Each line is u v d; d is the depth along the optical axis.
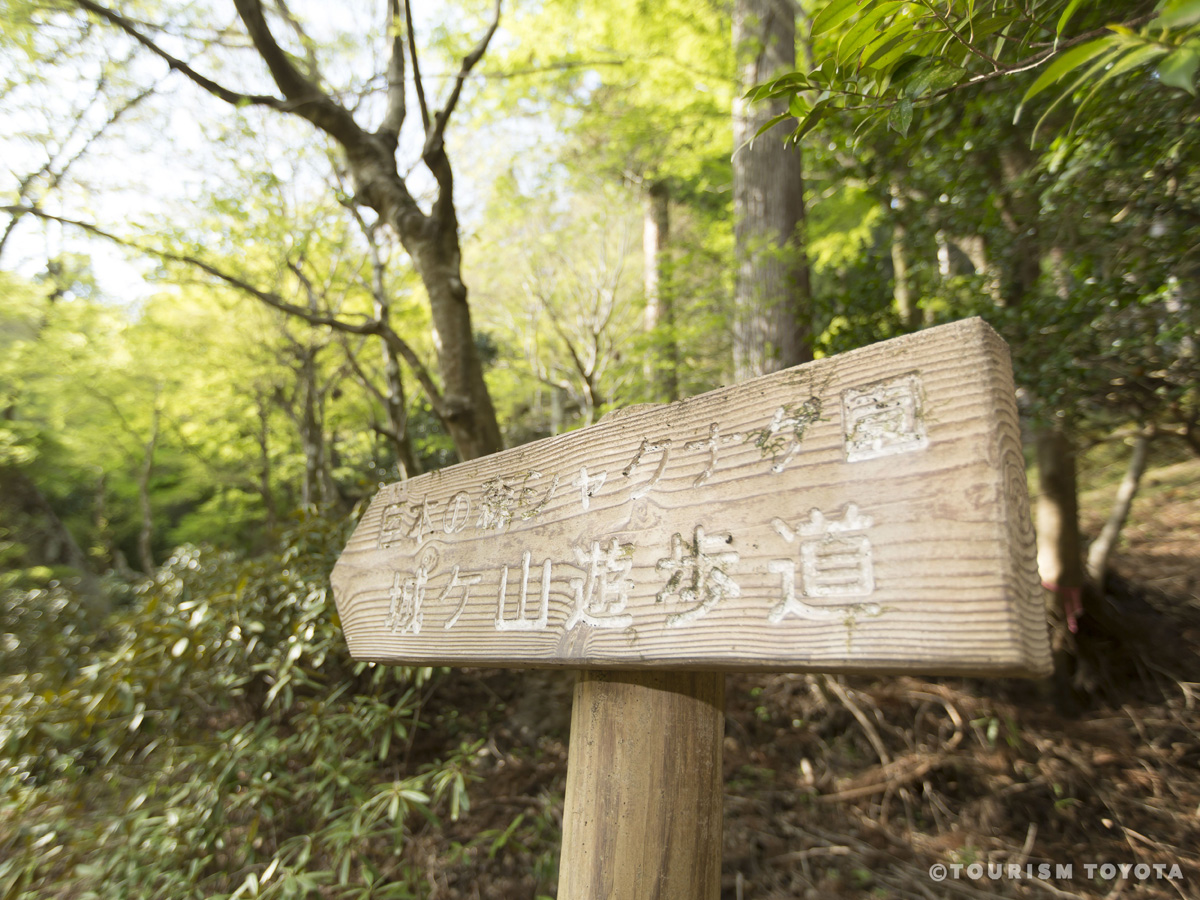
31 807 2.82
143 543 10.02
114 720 3.19
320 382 8.35
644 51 5.40
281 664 3.06
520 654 1.09
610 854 1.03
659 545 0.91
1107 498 5.59
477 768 3.29
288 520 3.88
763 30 4.24
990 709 3.40
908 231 3.43
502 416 11.44
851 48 1.02
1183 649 3.66
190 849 2.43
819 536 0.74
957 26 1.00
